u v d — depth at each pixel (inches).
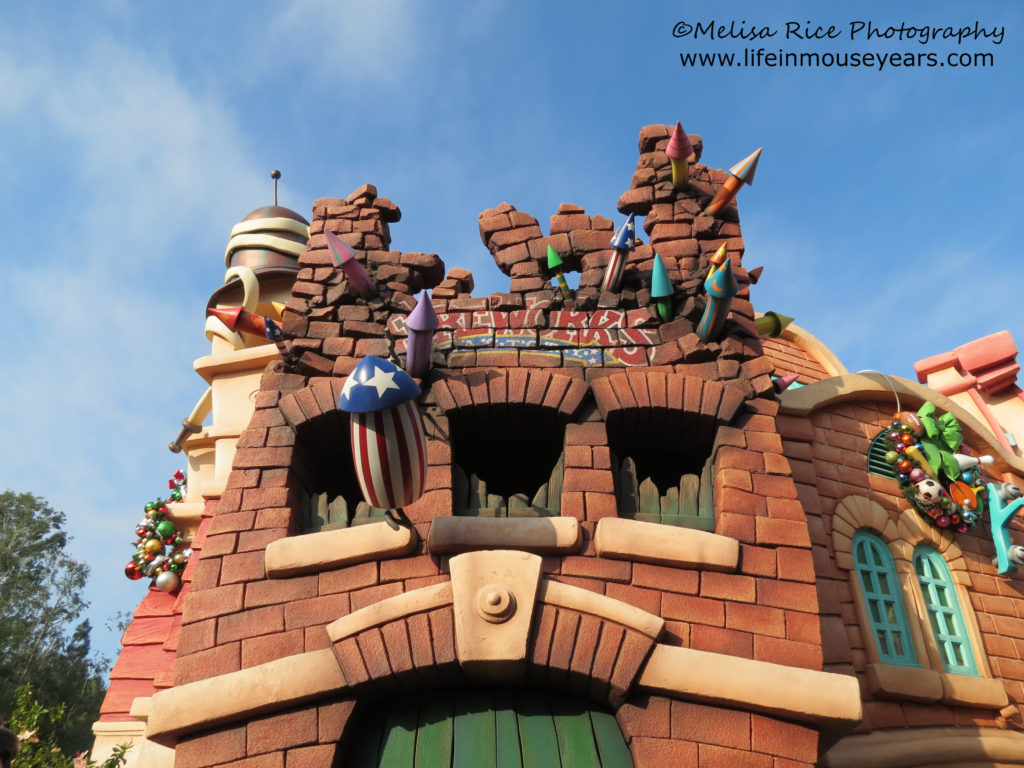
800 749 235.0
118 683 360.8
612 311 323.3
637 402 292.5
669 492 288.8
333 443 302.5
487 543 262.1
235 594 259.3
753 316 325.7
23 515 1368.1
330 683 240.1
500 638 241.0
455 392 295.4
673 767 230.4
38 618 1280.8
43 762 325.4
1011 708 335.3
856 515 358.3
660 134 368.8
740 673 240.4
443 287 333.1
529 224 346.6
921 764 305.4
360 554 261.1
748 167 335.3
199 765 233.1
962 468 386.3
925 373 514.6
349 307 323.9
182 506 402.3
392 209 358.9
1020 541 402.3
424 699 250.5
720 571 262.4
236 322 311.0
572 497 275.9
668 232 342.0
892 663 332.5
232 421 399.9
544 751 237.6
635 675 238.8
